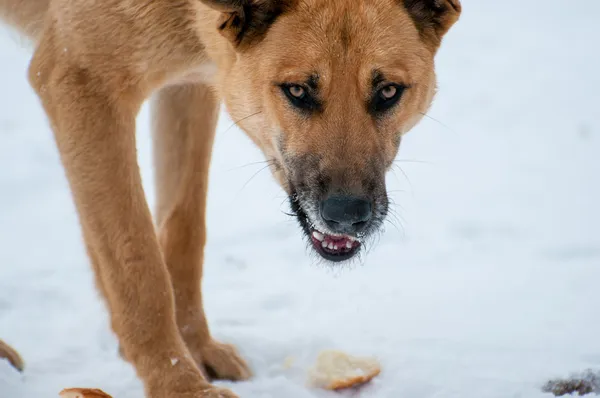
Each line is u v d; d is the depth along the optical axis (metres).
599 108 18.36
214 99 7.75
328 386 7.00
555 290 9.66
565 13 28.20
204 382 6.64
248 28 6.86
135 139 7.05
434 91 7.40
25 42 8.05
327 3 6.68
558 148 15.96
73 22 6.88
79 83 6.86
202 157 7.73
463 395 6.80
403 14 6.90
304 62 6.53
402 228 12.16
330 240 6.75
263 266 10.84
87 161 6.84
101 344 8.14
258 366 7.62
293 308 9.31
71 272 10.46
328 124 6.52
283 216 13.01
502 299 9.44
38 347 8.06
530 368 7.37
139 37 6.88
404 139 16.77
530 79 20.84
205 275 10.51
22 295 9.51
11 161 15.32
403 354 7.71
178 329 7.41
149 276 6.80
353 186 6.42
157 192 8.09
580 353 7.70
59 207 13.30
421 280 10.19
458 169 14.95
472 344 8.02
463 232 11.98
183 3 7.01
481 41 24.84
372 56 6.54
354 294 9.73
